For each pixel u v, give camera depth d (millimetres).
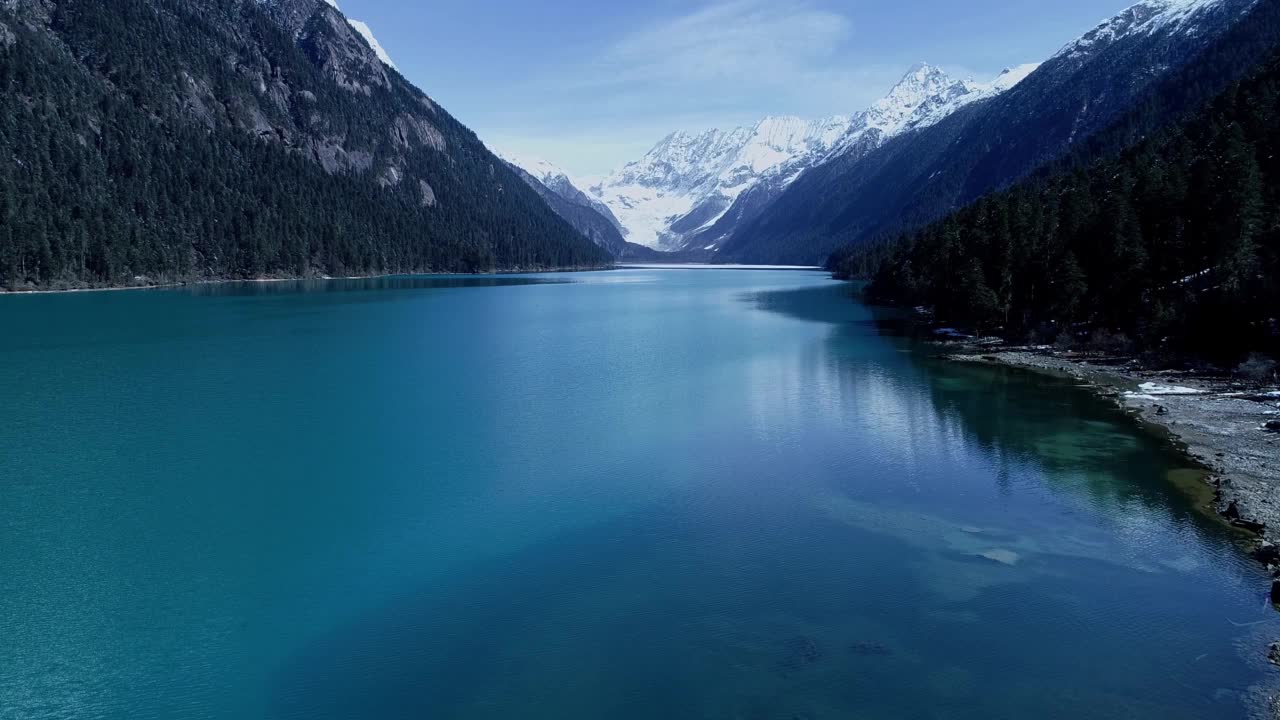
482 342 88938
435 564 29609
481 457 42688
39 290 160000
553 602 26406
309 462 41906
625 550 30484
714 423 50000
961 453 41938
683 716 20125
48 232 165750
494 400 57000
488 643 24031
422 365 72125
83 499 36344
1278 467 36969
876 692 20844
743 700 20703
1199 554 28328
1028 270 89812
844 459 41594
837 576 27578
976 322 93250
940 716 19781
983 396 56312
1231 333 63188
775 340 91000
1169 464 38594
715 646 23359
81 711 21516
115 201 197625
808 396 57875
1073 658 22062
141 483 38469
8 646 24562
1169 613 24250
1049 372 65562
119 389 59312
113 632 25234
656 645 23562
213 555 30547
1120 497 34312
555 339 92312
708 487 37531
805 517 33406
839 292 192375
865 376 65688
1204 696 20188
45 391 58188
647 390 60688
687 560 29406
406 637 24531
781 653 22844
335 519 34031
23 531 32781
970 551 29344
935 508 33938
